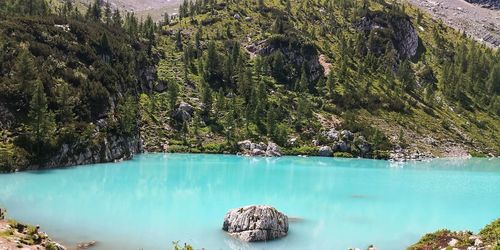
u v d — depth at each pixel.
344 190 80.81
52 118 90.12
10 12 153.50
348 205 67.81
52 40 120.06
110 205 61.78
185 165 107.94
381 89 197.50
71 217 54.09
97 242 44.69
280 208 63.88
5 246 31.25
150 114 149.00
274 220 48.81
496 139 182.88
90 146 100.88
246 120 153.00
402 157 145.00
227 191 75.94
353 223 56.72
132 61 158.00
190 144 140.38
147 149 132.62
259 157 133.25
